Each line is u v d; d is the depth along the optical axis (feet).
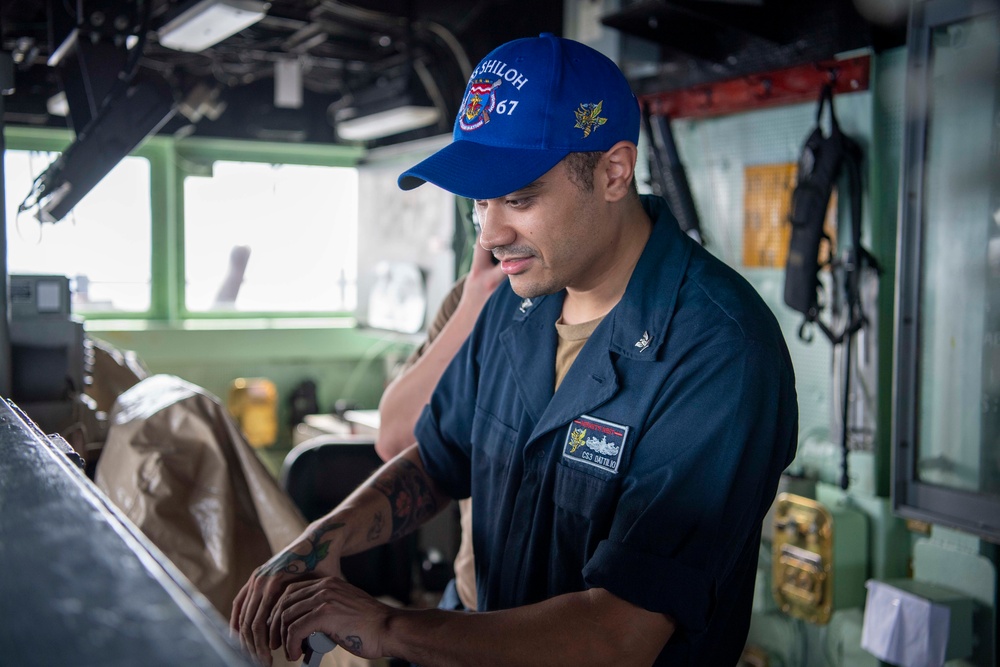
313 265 17.24
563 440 4.09
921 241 7.27
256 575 4.00
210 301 16.46
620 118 3.72
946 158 7.18
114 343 15.20
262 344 16.28
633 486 3.60
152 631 1.18
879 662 7.68
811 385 8.95
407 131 15.58
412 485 4.77
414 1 12.96
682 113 9.93
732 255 9.75
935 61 7.18
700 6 8.16
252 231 16.62
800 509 8.46
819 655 8.62
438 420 4.89
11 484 1.86
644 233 4.12
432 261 14.84
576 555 4.01
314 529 4.26
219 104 11.24
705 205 10.04
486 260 5.74
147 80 8.16
